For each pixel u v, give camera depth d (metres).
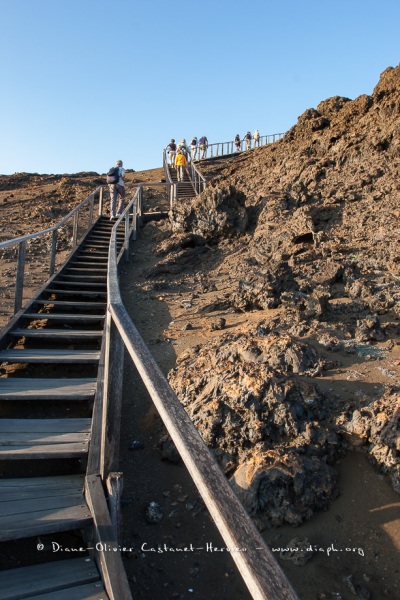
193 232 11.19
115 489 2.90
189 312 7.18
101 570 2.67
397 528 3.19
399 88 12.20
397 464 3.49
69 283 8.28
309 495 3.35
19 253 6.54
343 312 6.21
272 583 1.25
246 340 4.79
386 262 7.53
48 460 4.09
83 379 4.91
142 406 4.78
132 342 2.65
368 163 11.07
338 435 3.78
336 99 15.12
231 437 3.79
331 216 9.76
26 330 6.12
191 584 2.99
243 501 3.33
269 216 10.27
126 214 10.84
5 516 2.94
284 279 7.07
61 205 18.22
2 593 2.51
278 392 3.84
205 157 32.09
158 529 3.38
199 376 4.40
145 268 10.20
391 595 2.85
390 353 4.96
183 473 3.86
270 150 17.41
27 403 4.96
